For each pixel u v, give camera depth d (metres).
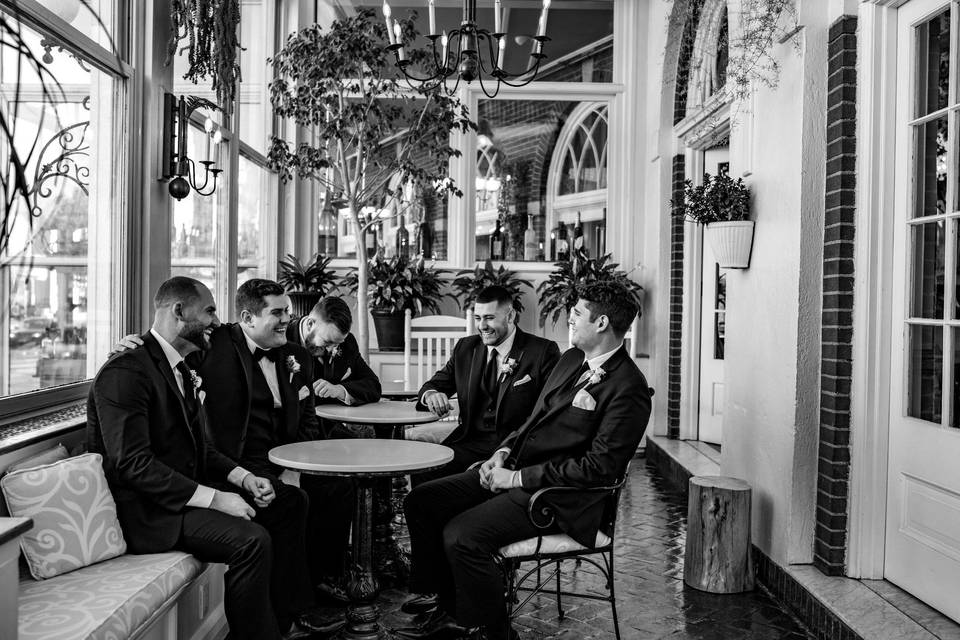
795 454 3.78
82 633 2.12
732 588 3.91
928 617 3.17
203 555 2.83
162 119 4.00
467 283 7.63
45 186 3.20
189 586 2.78
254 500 3.24
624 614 3.62
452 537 2.98
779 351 3.94
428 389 4.23
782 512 3.87
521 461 3.27
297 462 2.95
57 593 2.39
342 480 3.80
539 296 8.06
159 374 2.92
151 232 3.94
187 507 2.86
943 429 3.18
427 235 8.05
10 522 1.80
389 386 6.10
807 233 3.75
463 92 7.98
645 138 7.88
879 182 3.54
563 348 8.04
